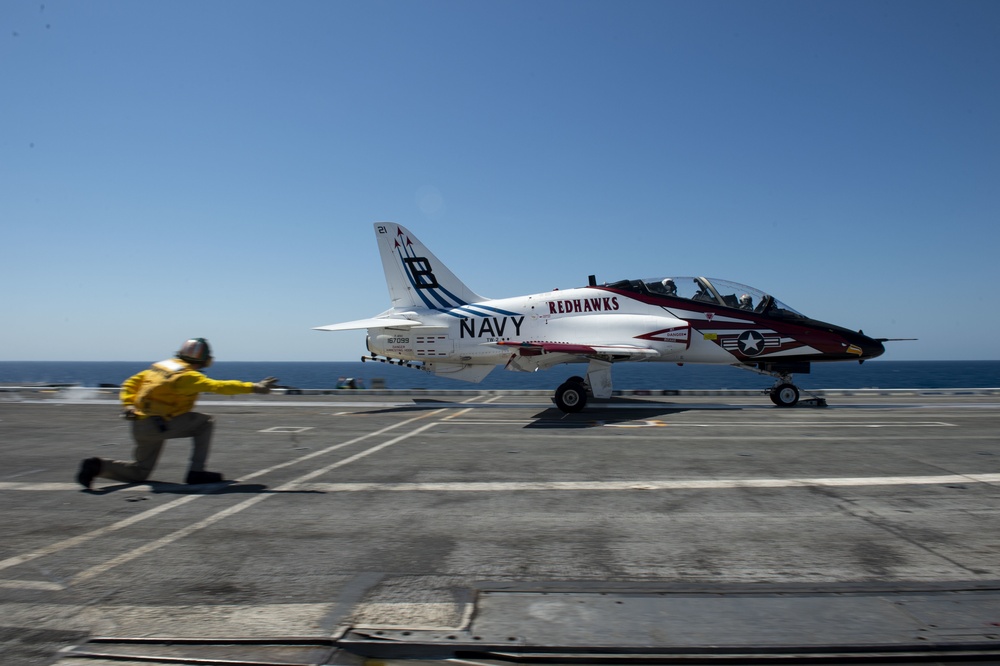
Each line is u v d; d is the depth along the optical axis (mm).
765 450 8688
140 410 6566
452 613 3340
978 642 2996
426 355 17547
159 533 4812
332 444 9570
